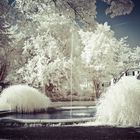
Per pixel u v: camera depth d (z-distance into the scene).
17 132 5.43
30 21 7.80
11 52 20.70
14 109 10.25
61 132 5.38
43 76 21.22
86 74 23.89
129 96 7.02
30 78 21.55
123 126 6.23
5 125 6.61
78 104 16.02
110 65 23.80
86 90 23.52
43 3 7.64
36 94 10.67
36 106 10.52
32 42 22.28
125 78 7.57
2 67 21.38
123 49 23.47
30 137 4.93
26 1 7.62
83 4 7.29
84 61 23.97
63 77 22.11
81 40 23.42
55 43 22.05
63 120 7.41
